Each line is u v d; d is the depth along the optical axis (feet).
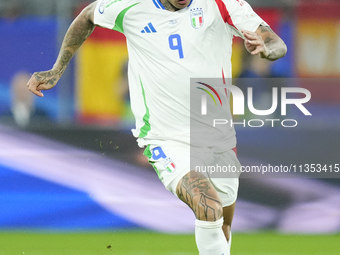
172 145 32.76
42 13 69.00
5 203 60.75
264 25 32.40
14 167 63.87
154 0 32.27
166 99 32.58
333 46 67.00
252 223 56.95
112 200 61.21
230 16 32.55
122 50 68.49
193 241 50.78
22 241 50.88
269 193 60.95
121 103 68.85
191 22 32.07
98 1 35.06
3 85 69.36
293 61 67.41
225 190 36.06
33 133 67.92
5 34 69.26
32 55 69.41
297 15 67.21
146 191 62.34
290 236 53.47
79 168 64.23
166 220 57.16
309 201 60.23
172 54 32.07
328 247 49.29
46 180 63.67
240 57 67.26
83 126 68.13
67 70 68.85
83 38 36.65
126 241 50.88
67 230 55.06
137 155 64.95
